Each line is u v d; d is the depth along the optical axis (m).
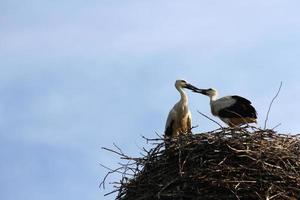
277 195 15.89
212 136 16.91
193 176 16.25
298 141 17.19
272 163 16.50
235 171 16.30
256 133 16.94
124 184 17.02
